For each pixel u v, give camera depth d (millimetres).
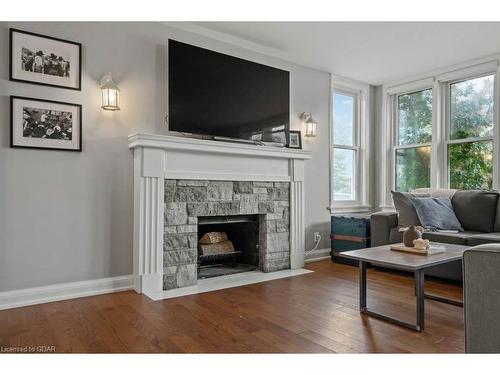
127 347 1822
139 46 2990
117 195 2865
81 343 1869
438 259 2154
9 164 2445
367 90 4867
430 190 3982
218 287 2953
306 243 4148
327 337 1955
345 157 4730
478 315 1322
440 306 2484
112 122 2854
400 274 3445
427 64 4129
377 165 4957
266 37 3432
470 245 2980
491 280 1287
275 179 3553
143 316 2271
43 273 2561
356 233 3895
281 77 3736
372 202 4949
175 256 2920
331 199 4406
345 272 3527
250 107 3463
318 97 4301
